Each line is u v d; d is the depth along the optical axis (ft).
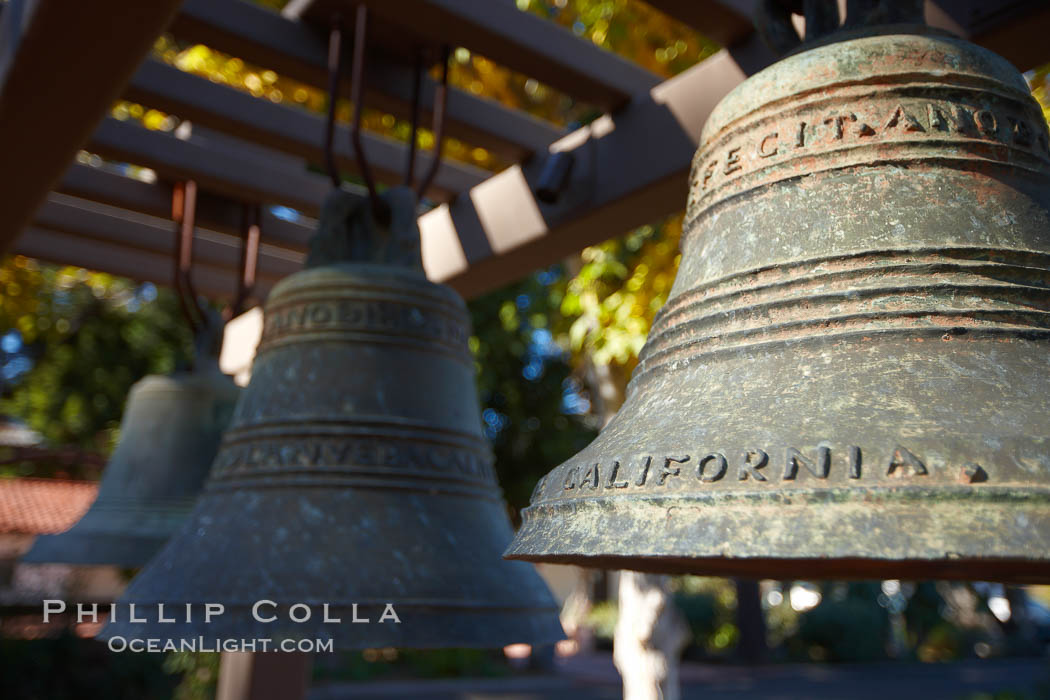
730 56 7.64
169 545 6.38
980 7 6.18
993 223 3.89
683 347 4.15
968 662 78.02
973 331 3.48
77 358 44.80
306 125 10.09
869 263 3.76
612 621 76.79
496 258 9.91
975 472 2.89
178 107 9.44
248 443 6.58
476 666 58.44
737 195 4.41
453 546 6.11
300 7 8.54
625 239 17.62
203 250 13.28
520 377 38.24
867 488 2.93
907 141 4.06
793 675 63.98
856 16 4.72
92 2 6.19
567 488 3.77
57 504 49.60
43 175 8.45
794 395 3.49
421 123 9.27
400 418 6.59
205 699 34.12
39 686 35.45
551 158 8.89
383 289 7.01
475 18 7.87
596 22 15.97
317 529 5.93
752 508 3.08
